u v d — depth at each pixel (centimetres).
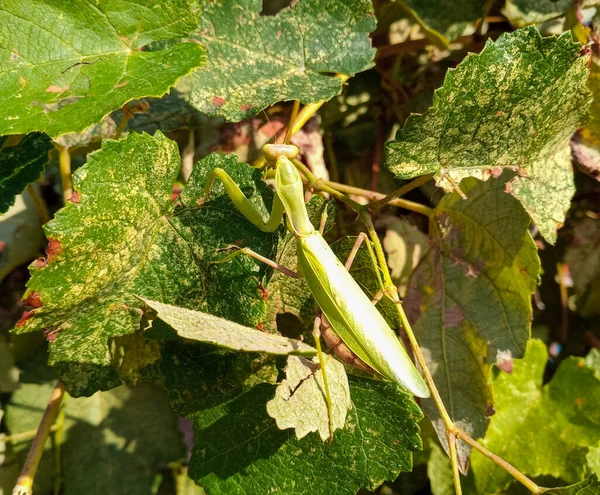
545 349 15
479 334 13
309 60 12
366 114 15
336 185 13
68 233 8
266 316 12
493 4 14
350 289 11
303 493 10
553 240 12
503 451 14
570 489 10
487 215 12
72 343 10
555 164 12
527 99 10
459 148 11
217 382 11
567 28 14
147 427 14
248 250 10
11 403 13
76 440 13
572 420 14
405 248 14
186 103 13
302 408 9
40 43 9
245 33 11
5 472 13
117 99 9
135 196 9
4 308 13
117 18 10
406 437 10
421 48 14
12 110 9
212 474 10
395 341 11
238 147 14
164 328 9
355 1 12
